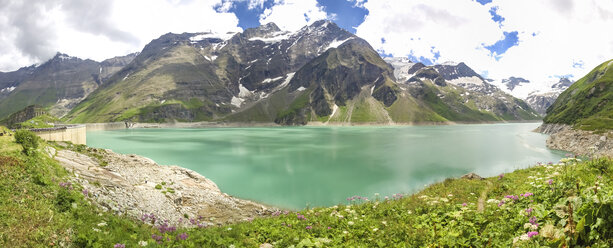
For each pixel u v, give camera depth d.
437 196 18.33
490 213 11.24
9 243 10.30
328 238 12.52
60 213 13.48
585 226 6.58
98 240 11.80
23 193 13.81
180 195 28.50
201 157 76.50
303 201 37.00
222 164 65.31
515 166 61.41
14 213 11.89
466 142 118.56
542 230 7.04
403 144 111.56
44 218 12.35
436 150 91.12
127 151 89.62
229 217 25.84
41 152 20.80
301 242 11.36
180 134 183.00
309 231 13.69
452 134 172.12
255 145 109.19
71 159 28.86
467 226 10.34
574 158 13.41
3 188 13.46
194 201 28.89
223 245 12.16
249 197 38.78
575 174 12.13
